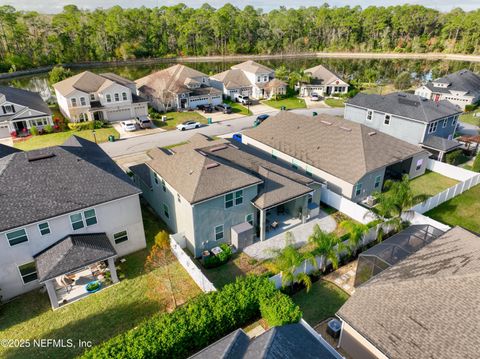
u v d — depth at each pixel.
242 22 130.88
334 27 140.25
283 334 13.08
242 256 22.50
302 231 25.17
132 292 19.44
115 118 51.72
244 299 16.02
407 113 37.75
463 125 50.09
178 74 62.66
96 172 21.19
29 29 106.50
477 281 13.66
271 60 123.81
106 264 21.44
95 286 19.30
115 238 21.70
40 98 52.94
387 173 34.19
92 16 119.31
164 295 19.23
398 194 23.06
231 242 23.70
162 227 25.80
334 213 27.64
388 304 14.35
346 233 24.31
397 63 115.00
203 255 21.78
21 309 18.22
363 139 30.33
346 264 21.56
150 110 54.59
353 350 14.98
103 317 17.78
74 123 47.88
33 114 45.38
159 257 22.20
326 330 16.73
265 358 11.34
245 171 24.27
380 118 40.53
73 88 48.72
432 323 13.07
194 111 57.50
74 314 17.94
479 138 38.69
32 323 17.41
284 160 33.38
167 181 23.16
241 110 58.81
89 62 113.12
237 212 23.02
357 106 42.69
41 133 45.41
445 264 15.40
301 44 137.38
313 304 18.36
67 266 17.84
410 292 14.33
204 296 16.38
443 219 26.48
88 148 25.86
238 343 12.85
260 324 16.62
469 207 28.11
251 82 68.69
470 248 16.22
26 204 18.39
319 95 69.50
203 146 26.44
